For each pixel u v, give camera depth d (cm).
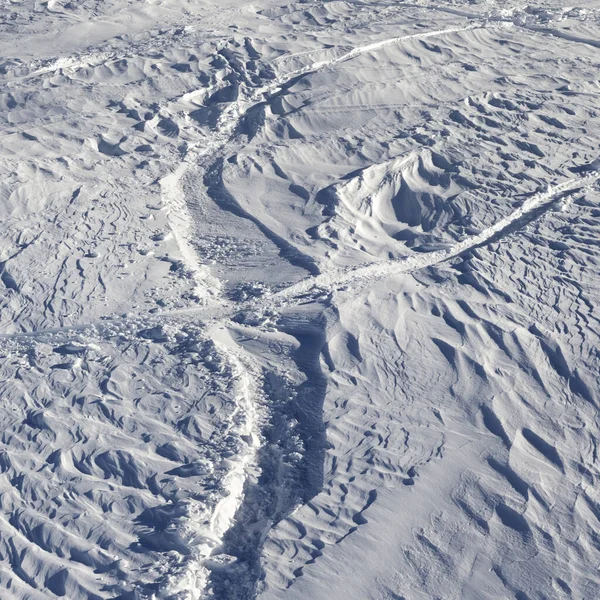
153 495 924
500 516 881
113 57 2256
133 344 1184
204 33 2369
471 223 1489
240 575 837
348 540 848
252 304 1279
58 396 1081
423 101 1925
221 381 1100
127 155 1786
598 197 1527
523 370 1090
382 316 1200
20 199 1576
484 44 2262
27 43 2406
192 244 1484
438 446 970
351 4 2644
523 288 1264
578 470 945
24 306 1286
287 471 961
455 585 808
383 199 1593
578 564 835
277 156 1742
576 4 2586
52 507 912
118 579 824
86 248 1436
